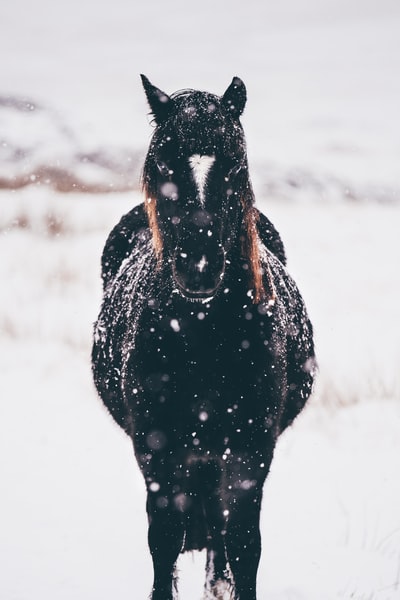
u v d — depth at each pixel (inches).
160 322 189.8
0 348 562.3
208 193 170.7
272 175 1713.8
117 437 385.1
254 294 188.7
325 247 911.0
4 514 287.4
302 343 233.8
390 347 545.3
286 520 289.3
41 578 237.8
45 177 1254.9
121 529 278.1
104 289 275.7
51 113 2000.5
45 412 424.8
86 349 562.6
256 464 197.2
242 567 197.3
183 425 193.8
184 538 223.8
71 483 321.7
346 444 370.6
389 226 1055.6
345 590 232.2
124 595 229.5
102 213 1042.7
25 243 900.0
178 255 171.5
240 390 190.2
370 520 286.7
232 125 180.5
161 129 182.7
